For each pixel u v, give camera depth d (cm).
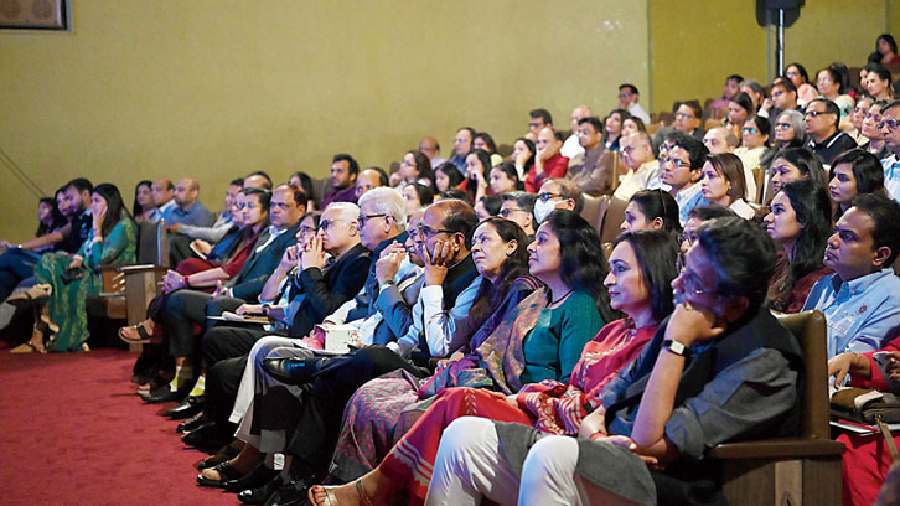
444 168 731
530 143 823
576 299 282
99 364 682
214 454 425
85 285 761
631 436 220
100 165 968
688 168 489
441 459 237
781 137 598
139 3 974
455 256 352
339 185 841
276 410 362
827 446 211
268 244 547
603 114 1077
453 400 260
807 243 308
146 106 977
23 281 786
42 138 955
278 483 357
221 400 428
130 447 445
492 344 299
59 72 957
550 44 1067
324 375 339
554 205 439
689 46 1091
